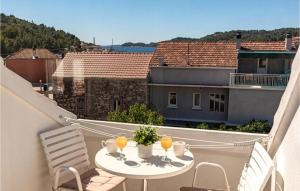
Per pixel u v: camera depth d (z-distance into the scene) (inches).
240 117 837.8
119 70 857.5
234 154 119.6
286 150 89.1
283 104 96.7
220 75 855.7
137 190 134.5
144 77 836.0
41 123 120.3
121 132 131.0
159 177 95.5
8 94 107.0
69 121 131.9
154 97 884.6
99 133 134.0
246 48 909.2
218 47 900.6
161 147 118.9
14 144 110.3
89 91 857.5
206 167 124.3
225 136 119.6
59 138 118.1
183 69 870.4
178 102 885.8
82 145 124.9
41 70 927.0
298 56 88.6
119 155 111.2
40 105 118.6
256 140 114.6
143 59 889.5
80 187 103.3
